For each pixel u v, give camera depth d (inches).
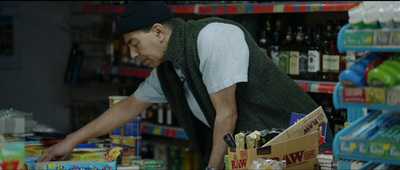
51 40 234.5
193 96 99.7
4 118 114.9
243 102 93.7
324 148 90.1
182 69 93.6
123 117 105.3
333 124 145.1
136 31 91.9
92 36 219.5
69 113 220.8
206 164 108.9
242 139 73.5
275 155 71.9
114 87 229.9
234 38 90.7
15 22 225.6
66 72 227.3
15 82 226.4
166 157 187.0
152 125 188.9
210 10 158.9
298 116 84.5
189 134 107.7
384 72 59.8
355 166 72.2
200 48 90.0
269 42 159.3
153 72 107.2
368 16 61.6
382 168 69.7
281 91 94.8
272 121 94.2
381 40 60.9
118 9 191.5
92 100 236.4
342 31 64.2
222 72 87.7
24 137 114.2
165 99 108.2
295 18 169.6
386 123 67.8
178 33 94.0
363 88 61.3
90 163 80.7
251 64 93.6
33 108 230.5
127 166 84.5
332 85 136.7
